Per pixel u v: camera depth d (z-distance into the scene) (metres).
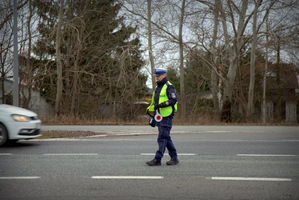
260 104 46.56
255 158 9.89
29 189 6.29
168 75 38.50
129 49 29.88
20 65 32.00
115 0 34.06
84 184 6.69
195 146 12.48
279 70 40.16
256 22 31.39
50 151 11.02
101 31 36.19
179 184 6.75
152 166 8.59
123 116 30.02
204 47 31.73
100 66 34.06
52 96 35.84
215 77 37.47
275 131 19.19
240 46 33.59
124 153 10.69
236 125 25.30
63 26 31.95
